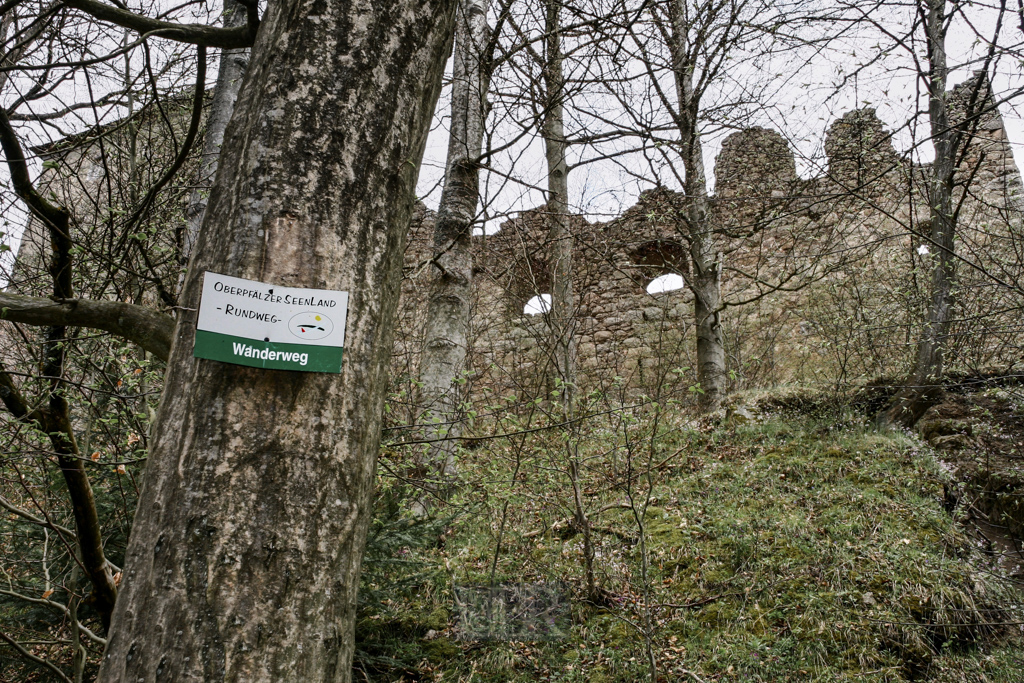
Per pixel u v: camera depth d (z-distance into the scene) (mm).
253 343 1631
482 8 6805
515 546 5113
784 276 10461
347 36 1896
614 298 11602
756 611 4285
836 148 7344
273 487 1557
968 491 5387
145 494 1602
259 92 1846
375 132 1880
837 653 3920
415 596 4676
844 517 5066
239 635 1450
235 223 1725
